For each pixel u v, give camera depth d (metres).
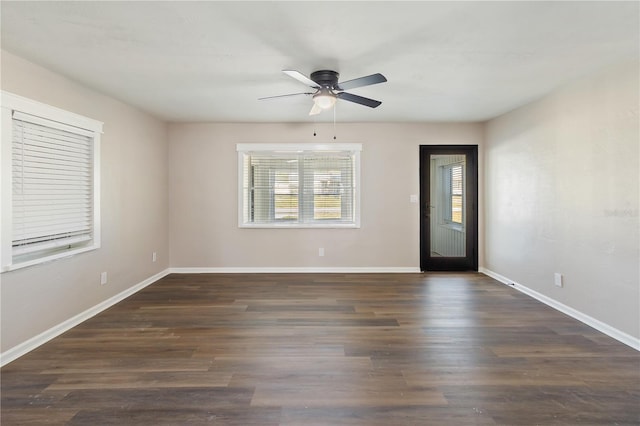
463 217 5.37
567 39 2.41
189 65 2.88
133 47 2.53
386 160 5.27
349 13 2.06
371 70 3.01
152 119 4.74
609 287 2.93
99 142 3.57
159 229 4.96
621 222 2.81
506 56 2.71
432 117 4.87
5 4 1.94
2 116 2.48
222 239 5.29
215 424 1.81
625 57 2.71
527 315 3.42
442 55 2.69
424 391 2.11
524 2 1.94
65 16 2.08
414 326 3.14
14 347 2.57
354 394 2.08
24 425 1.80
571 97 3.37
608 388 2.13
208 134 5.23
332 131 5.23
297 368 2.39
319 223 5.36
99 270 3.58
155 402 2.00
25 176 2.71
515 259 4.43
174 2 1.93
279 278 4.94
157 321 3.28
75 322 3.19
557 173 3.59
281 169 5.35
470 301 3.88
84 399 2.03
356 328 3.10
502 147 4.71
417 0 1.92
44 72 2.88
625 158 2.77
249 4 1.96
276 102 4.04
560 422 1.82
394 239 5.32
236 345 2.75
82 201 3.37
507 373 2.31
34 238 2.81
